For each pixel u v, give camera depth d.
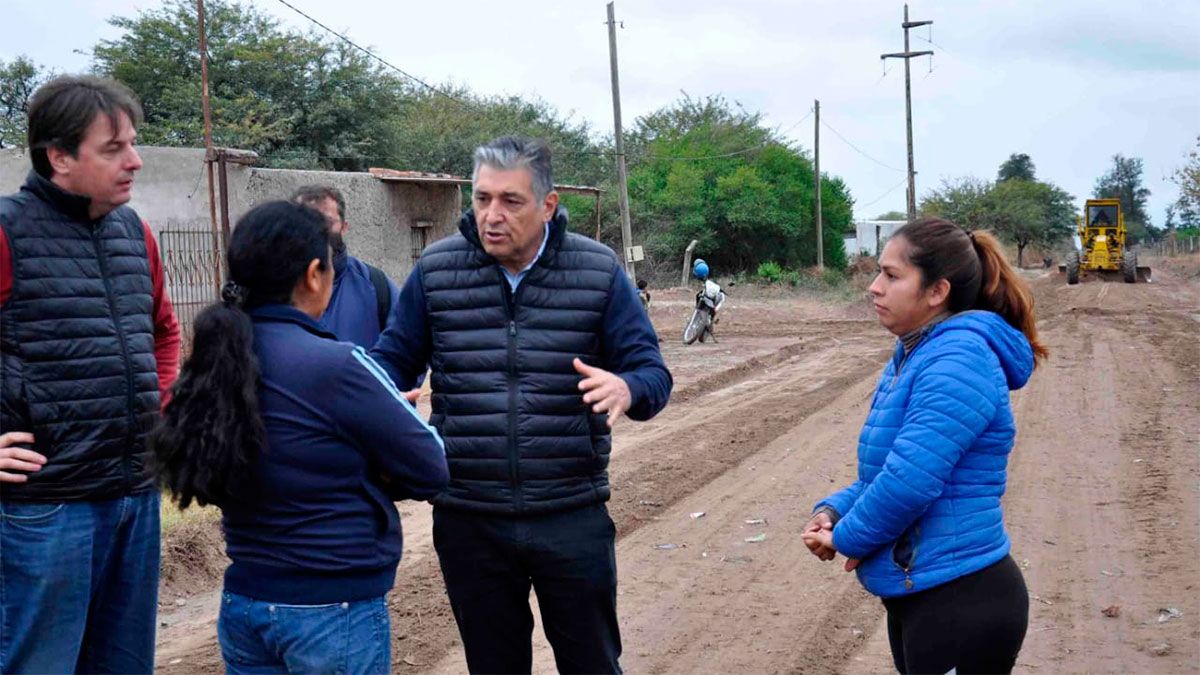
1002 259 3.44
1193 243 86.88
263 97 33.19
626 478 9.41
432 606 6.16
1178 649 5.45
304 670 3.04
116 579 3.82
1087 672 5.20
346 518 3.08
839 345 21.97
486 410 3.81
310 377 3.02
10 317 3.47
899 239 3.40
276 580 3.04
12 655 3.55
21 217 3.50
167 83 32.16
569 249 3.89
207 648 5.55
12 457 3.41
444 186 20.92
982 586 3.25
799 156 54.97
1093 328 23.50
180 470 2.94
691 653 5.56
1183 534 7.39
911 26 44.34
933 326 3.38
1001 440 3.28
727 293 41.78
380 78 34.66
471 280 3.86
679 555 7.25
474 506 3.83
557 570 3.86
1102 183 150.38
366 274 5.13
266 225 3.06
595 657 3.99
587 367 3.67
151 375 3.81
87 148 3.51
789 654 5.55
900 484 3.18
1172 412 12.22
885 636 5.82
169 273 15.03
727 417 12.70
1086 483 8.91
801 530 7.82
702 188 50.12
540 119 54.75
